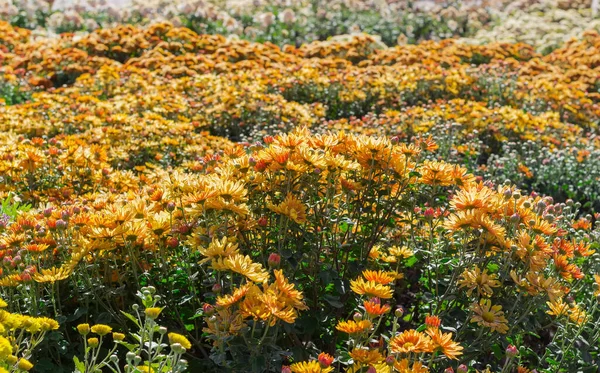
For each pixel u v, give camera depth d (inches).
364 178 147.6
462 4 828.6
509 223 141.1
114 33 540.7
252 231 141.9
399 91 426.9
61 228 137.3
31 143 248.7
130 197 175.5
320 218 143.9
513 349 115.4
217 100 368.2
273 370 118.3
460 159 296.4
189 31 544.7
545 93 434.9
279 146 137.4
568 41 622.2
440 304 135.6
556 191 307.1
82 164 215.8
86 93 403.2
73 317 133.8
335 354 137.8
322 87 419.5
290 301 112.8
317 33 722.2
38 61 493.0
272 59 499.2
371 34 722.8
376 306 112.3
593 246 183.9
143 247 142.3
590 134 407.8
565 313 137.4
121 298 146.3
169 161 282.0
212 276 134.1
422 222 167.6
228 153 159.2
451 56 527.8
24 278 128.3
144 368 108.0
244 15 732.7
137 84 413.1
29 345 118.5
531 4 872.9
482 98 437.1
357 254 151.1
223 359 114.6
